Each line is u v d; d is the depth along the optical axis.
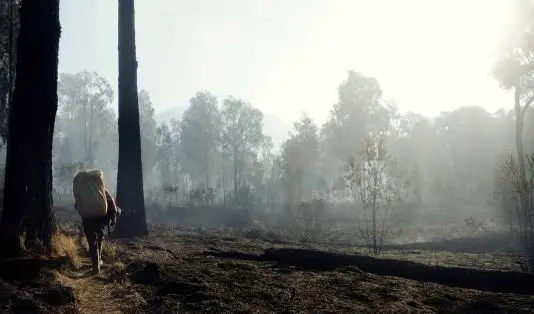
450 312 4.96
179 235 11.12
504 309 5.07
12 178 6.23
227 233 15.43
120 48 10.62
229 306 4.77
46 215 6.39
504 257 10.22
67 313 4.39
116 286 5.32
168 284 5.46
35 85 6.48
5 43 22.34
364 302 5.19
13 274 5.05
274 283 5.90
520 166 22.31
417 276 7.19
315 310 4.79
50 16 6.68
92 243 6.12
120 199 10.09
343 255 7.86
